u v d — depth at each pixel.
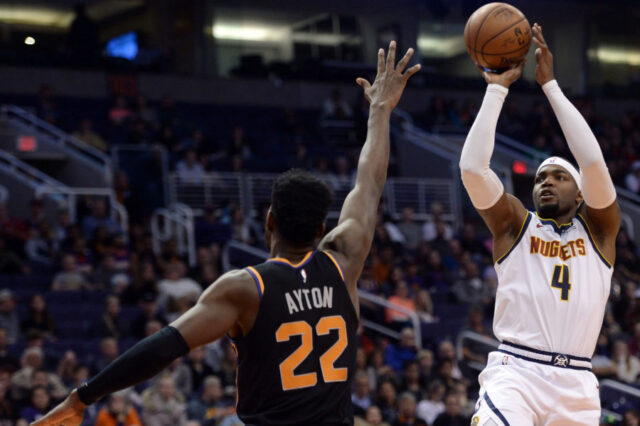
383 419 11.24
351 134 23.62
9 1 25.80
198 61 27.31
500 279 4.63
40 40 26.19
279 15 28.47
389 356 13.27
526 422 4.36
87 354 12.15
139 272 13.65
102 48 26.80
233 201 19.64
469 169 4.45
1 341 11.18
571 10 31.19
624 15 31.73
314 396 3.24
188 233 16.33
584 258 4.56
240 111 24.95
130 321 13.15
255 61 26.56
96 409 10.83
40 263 14.77
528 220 4.66
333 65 27.39
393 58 4.01
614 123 27.98
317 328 3.30
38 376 10.31
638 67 31.98
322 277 3.38
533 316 4.50
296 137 23.30
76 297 13.64
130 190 17.72
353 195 3.70
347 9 29.42
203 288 14.16
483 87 28.39
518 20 4.55
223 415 10.53
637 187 23.36
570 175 4.69
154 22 27.06
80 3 26.58
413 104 27.14
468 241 18.80
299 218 3.38
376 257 16.45
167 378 10.41
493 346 13.54
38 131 20.28
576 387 4.43
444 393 11.95
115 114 21.73
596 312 4.52
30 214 17.34
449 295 16.39
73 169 19.56
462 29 30.30
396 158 23.69
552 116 26.88
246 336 3.27
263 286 3.28
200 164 19.69
